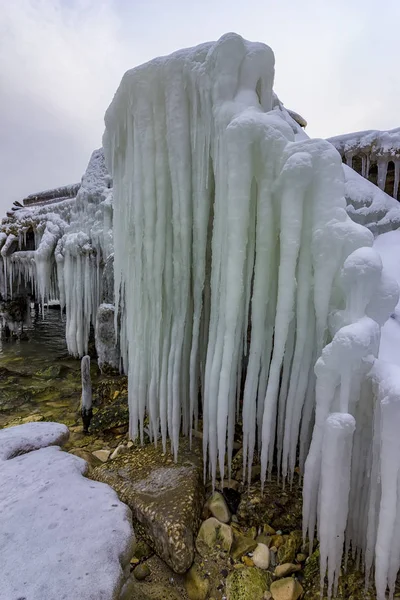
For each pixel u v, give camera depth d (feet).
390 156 14.01
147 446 10.84
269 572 6.75
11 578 5.44
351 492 6.43
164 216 9.37
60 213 27.37
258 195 7.77
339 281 7.02
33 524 6.69
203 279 9.32
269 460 8.54
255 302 7.95
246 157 7.41
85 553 5.94
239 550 7.14
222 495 8.46
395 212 12.12
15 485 8.05
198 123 8.61
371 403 6.10
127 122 9.84
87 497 7.61
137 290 10.32
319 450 6.29
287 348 8.26
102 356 20.74
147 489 8.40
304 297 7.54
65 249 23.41
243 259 7.74
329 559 5.84
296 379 7.80
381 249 11.35
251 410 8.20
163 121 9.04
